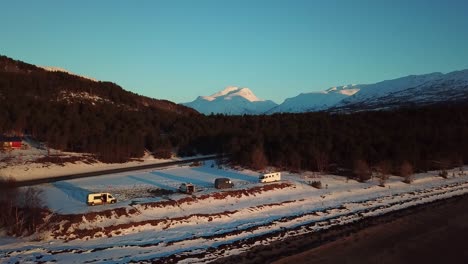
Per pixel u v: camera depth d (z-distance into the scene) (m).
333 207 58.59
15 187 49.97
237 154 88.69
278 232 45.78
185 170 82.38
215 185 63.97
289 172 80.88
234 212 53.34
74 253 37.50
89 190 60.91
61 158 83.62
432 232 47.19
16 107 104.25
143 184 66.88
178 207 53.25
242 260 36.75
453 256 40.00
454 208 58.81
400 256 39.62
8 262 34.56
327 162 83.75
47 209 47.28
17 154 83.62
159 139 108.12
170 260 36.06
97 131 101.38
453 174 87.50
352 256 39.09
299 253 39.12
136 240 42.34
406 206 60.25
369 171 79.31
